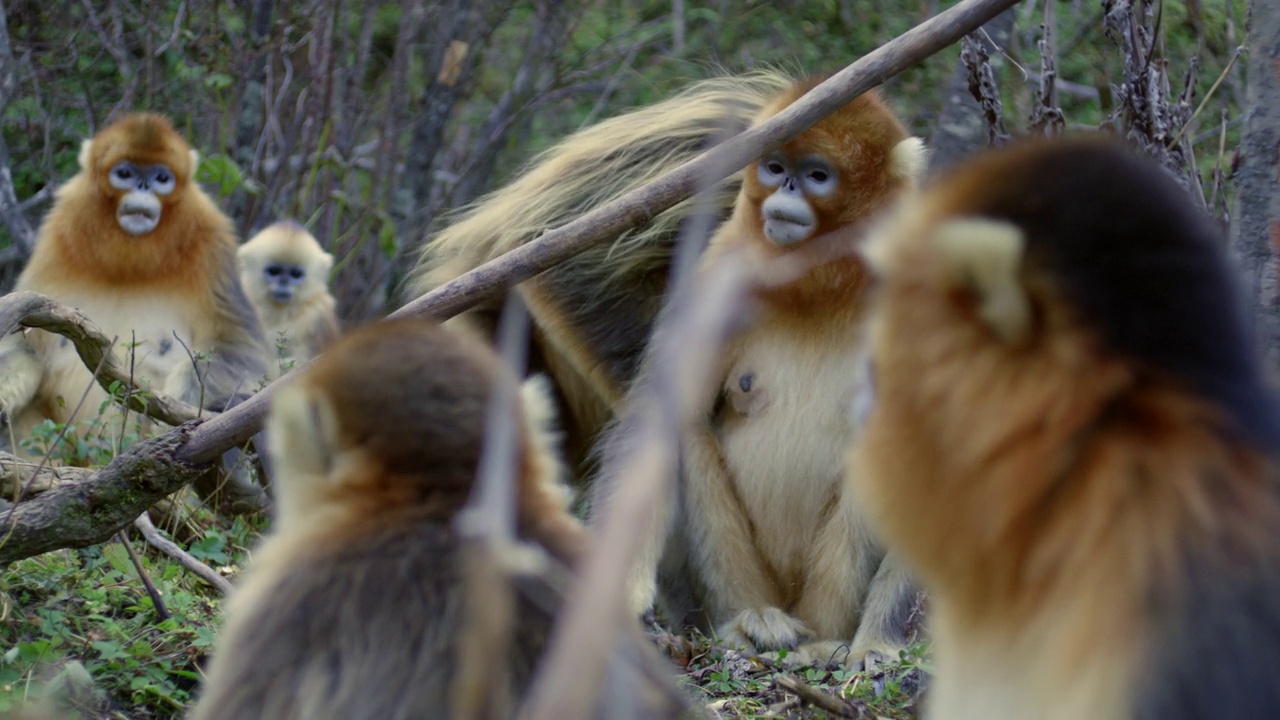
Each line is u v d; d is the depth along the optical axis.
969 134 7.75
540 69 12.66
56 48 11.65
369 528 2.80
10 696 4.11
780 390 5.89
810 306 5.79
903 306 2.40
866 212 5.66
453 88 11.76
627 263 6.31
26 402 7.75
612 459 5.87
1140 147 5.78
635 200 4.77
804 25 12.20
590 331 6.40
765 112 5.94
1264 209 4.42
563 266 6.40
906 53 4.62
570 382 6.90
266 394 4.61
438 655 2.62
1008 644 2.31
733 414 6.05
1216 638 2.05
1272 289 4.36
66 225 8.20
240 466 6.64
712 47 12.26
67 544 4.57
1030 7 9.66
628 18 13.38
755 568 6.00
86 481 4.60
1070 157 2.43
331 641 2.67
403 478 2.84
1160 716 2.02
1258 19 4.47
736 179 6.25
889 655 5.41
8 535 4.48
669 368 1.88
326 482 2.89
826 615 5.87
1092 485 2.20
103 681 4.36
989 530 2.29
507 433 2.11
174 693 4.37
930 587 2.50
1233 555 2.11
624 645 2.81
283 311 11.09
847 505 5.79
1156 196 2.37
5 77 10.88
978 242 2.29
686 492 6.00
